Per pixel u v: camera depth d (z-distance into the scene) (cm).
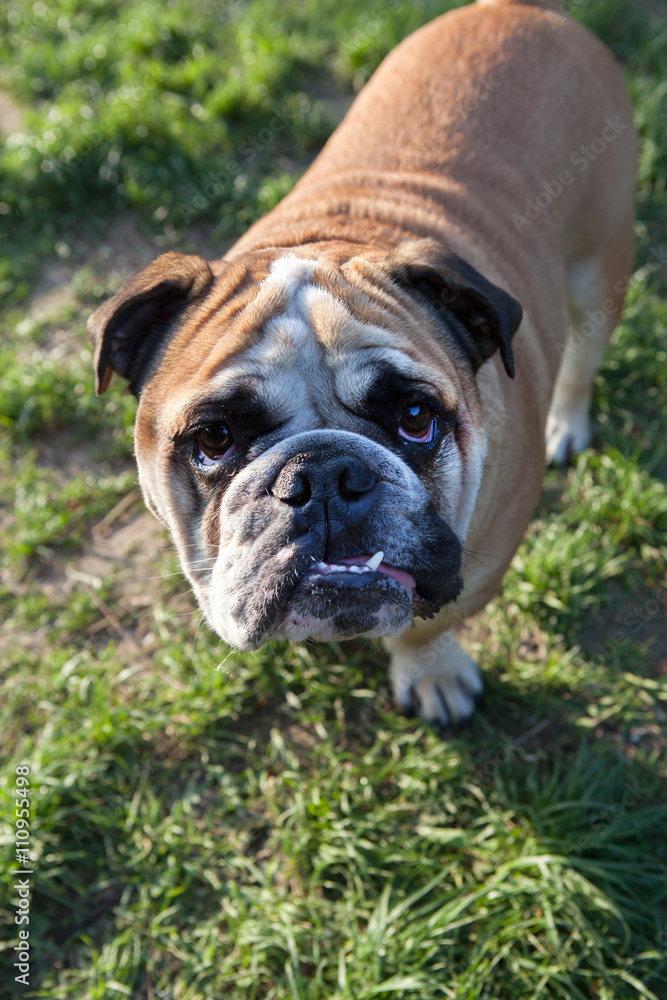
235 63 154
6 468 112
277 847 87
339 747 92
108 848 87
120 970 82
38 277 132
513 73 91
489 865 84
